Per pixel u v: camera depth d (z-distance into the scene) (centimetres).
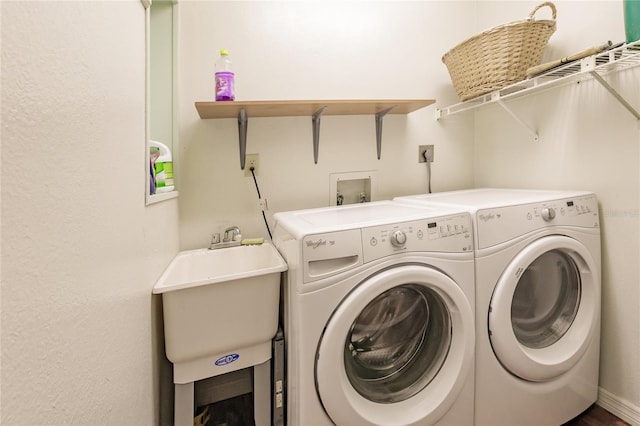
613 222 124
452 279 99
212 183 142
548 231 113
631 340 120
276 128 151
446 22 181
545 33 129
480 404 105
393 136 175
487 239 104
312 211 128
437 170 186
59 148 41
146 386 81
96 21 53
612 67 114
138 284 75
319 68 156
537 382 114
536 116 154
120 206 63
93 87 51
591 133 130
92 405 49
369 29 165
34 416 35
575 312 124
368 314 100
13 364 32
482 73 139
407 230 95
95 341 51
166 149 116
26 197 34
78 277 45
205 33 137
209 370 98
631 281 119
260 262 135
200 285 91
